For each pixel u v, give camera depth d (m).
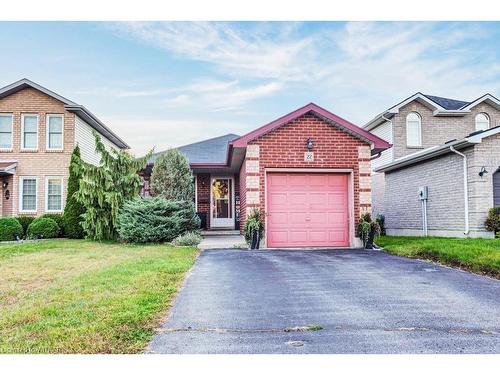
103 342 3.99
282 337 4.20
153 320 4.70
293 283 6.80
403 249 10.51
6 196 18.30
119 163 14.55
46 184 18.50
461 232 13.37
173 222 13.51
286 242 12.27
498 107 20.45
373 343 4.04
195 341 4.08
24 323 4.57
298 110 12.01
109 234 14.10
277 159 12.10
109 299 5.48
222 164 17.84
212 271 8.00
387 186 19.12
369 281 6.93
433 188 15.13
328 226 12.42
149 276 7.17
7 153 18.52
